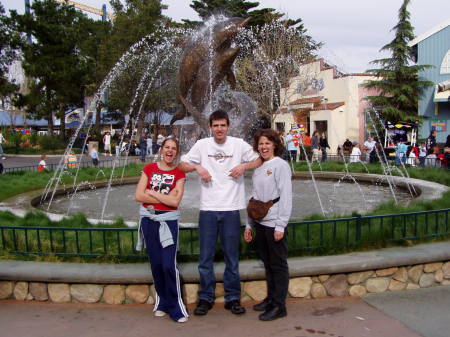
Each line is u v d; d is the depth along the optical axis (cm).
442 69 2259
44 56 3133
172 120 1011
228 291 358
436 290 401
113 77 2772
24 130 4006
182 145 1005
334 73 2606
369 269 389
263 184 348
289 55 2667
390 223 463
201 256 359
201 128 951
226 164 356
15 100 3256
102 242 439
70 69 3161
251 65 2531
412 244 441
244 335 318
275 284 348
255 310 361
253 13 2933
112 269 383
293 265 380
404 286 404
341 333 319
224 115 354
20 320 348
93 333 325
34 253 418
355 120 2519
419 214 450
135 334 323
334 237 421
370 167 1266
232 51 912
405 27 2344
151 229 349
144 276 370
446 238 460
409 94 2325
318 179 1241
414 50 2438
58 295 382
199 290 377
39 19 3141
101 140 3334
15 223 518
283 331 324
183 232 455
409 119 2250
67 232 473
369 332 320
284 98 2634
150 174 360
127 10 3019
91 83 3325
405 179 1002
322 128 2652
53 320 348
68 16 3316
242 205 365
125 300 379
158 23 3022
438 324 331
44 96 3266
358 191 993
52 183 1048
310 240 425
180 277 369
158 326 336
